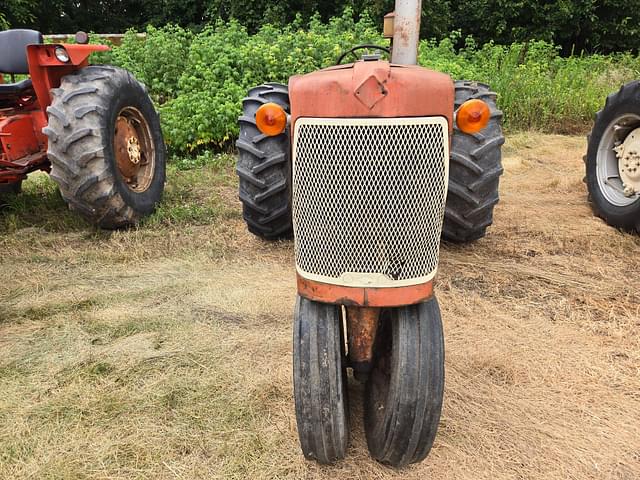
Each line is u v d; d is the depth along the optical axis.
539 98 8.95
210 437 2.37
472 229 3.78
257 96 3.85
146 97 4.86
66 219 4.75
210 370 2.79
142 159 4.88
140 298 3.51
